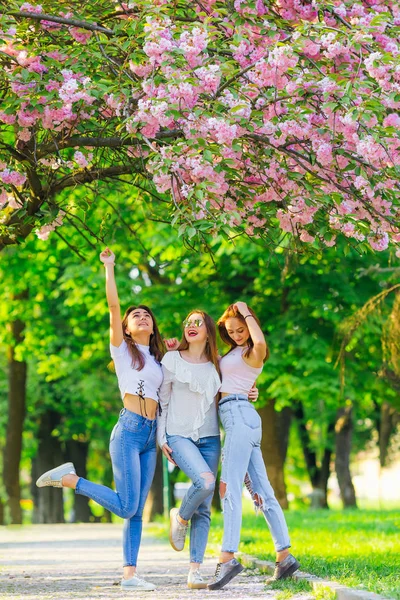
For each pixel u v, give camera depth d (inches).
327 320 921.5
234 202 342.3
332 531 666.2
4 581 397.4
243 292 948.6
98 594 327.9
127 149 361.4
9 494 1147.9
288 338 900.6
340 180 343.3
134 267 983.0
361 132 311.6
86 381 1196.5
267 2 340.8
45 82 323.9
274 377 877.8
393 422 1425.9
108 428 1333.7
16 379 1160.2
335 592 291.4
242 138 331.0
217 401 340.5
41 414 1370.6
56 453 1403.8
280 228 376.5
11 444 1153.4
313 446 1505.9
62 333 1125.7
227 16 334.6
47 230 414.0
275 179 344.5
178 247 879.1
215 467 339.3
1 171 366.0
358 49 304.8
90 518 1631.4
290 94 317.1
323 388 863.1
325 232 359.3
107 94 332.2
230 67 309.1
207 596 311.3
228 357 339.9
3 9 350.0
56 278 1091.9
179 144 304.8
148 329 336.5
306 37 310.3
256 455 340.8
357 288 930.7
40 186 391.5
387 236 352.5
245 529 693.3
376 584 297.1
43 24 350.9
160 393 335.6
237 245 852.0
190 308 926.4
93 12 374.9
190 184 315.9
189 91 299.6
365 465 2223.2
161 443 333.4
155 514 1128.8
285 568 336.8
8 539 766.5
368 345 886.4
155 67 313.7
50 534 850.8
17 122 337.4
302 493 2095.2
